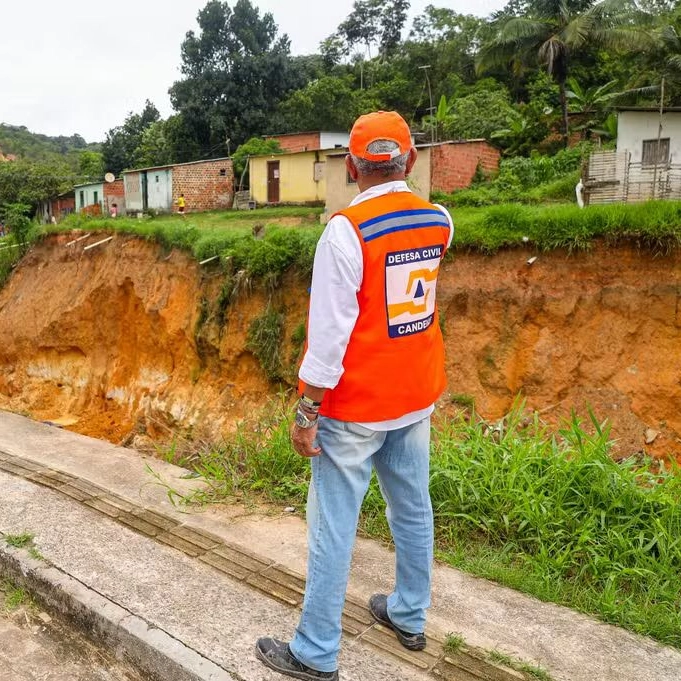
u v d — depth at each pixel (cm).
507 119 2386
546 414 705
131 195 2802
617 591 302
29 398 1195
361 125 214
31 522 351
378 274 206
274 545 342
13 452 482
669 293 692
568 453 407
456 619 279
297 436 213
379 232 205
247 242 945
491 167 2162
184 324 998
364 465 223
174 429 945
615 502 346
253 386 896
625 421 680
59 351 1193
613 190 1574
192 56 3959
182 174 2625
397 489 239
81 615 278
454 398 740
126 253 1150
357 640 259
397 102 3691
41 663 264
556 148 2298
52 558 312
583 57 2691
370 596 293
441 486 376
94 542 331
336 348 202
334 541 220
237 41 3969
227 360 923
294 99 3709
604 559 316
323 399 212
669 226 689
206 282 986
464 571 322
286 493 403
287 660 232
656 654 260
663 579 310
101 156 4797
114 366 1114
